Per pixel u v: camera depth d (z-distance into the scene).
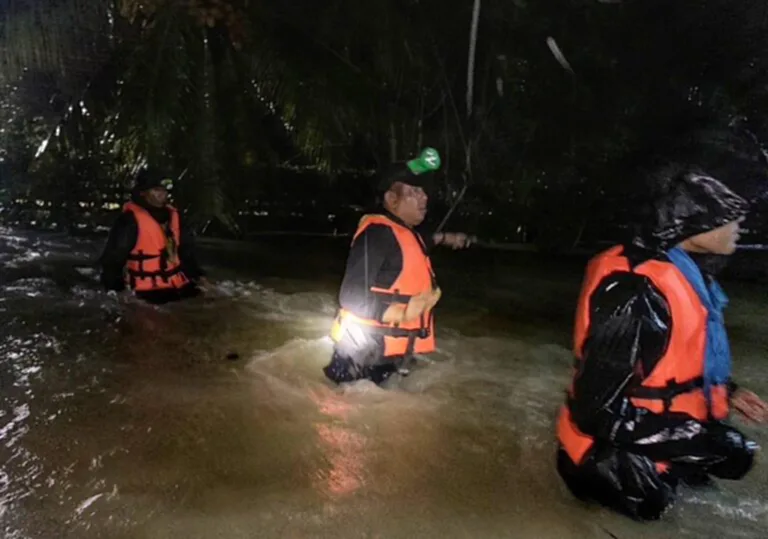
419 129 10.06
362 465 3.59
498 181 10.01
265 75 9.34
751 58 9.20
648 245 3.04
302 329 5.77
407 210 4.38
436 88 9.94
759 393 4.63
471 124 9.91
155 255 6.45
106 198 10.75
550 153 9.69
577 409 3.00
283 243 9.94
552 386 4.67
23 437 3.82
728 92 9.27
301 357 5.06
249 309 6.34
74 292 6.84
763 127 9.08
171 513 3.14
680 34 9.23
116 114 9.62
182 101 9.20
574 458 3.13
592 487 3.12
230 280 7.49
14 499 3.22
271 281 7.53
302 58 9.34
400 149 10.10
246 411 4.18
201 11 8.59
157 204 6.53
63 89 9.72
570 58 9.42
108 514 3.12
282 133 10.41
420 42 9.58
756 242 8.20
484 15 9.28
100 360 5.01
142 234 6.39
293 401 4.32
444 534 3.03
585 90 9.42
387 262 4.34
